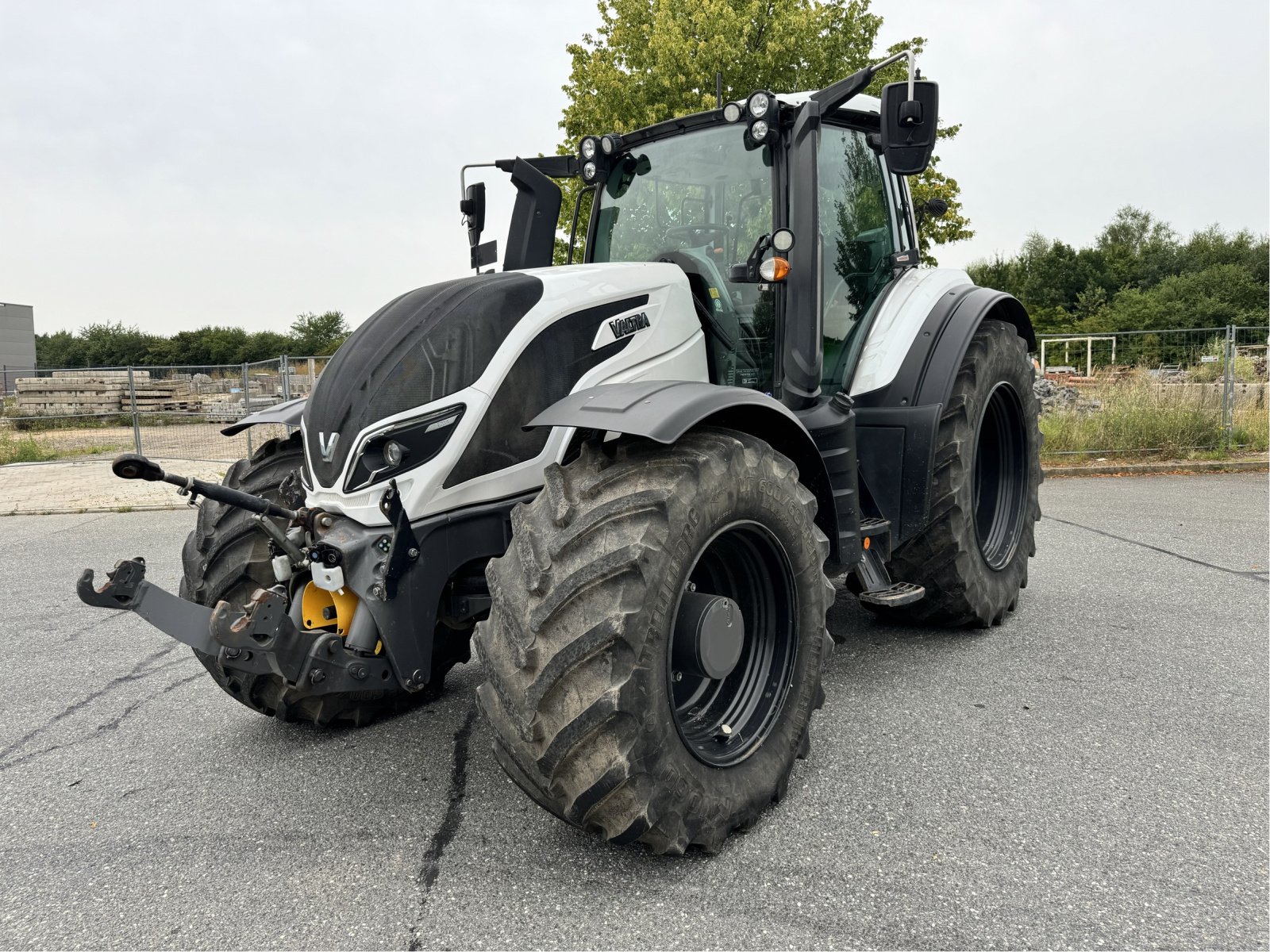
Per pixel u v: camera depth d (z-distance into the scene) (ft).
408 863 7.13
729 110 10.61
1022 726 9.55
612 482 7.04
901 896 6.49
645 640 6.49
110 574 7.01
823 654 8.54
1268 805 7.74
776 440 8.72
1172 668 11.27
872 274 12.35
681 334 9.77
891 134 8.84
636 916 6.33
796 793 8.14
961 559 11.96
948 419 11.80
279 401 42.78
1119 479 29.71
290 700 9.70
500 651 6.68
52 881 7.03
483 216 11.59
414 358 7.98
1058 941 5.95
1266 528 20.53
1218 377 33.96
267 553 9.42
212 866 7.19
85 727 10.42
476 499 8.18
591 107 44.06
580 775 6.50
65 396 53.06
